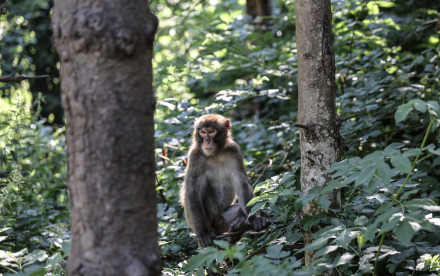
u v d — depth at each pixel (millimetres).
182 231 6840
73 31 2955
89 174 2965
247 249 5453
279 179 5047
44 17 12844
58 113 13188
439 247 4707
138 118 3033
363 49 8867
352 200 5328
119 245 2963
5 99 9664
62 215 7488
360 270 4246
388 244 4828
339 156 4855
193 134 6922
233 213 6906
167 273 5000
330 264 4008
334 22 8914
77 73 2984
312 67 4789
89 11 2951
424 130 7543
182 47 14078
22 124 6953
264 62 8805
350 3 7926
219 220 7012
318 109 4785
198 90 11938
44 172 7805
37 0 12141
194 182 6645
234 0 14758
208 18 9797
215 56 8961
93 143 2959
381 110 7496
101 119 2959
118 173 2961
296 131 7922
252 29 10445
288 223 5242
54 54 13117
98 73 2963
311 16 4773
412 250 4660
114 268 2949
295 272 3342
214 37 8727
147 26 3086
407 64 8781
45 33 12891
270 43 10422
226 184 6992
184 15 10023
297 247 5223
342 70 7836
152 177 3117
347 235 3809
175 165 7578
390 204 3963
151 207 3094
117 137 2961
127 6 3020
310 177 4824
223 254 3473
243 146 9008
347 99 7758
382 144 7582
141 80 3064
